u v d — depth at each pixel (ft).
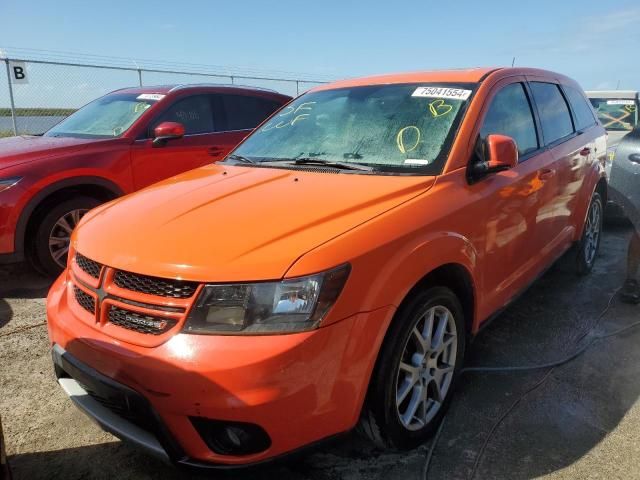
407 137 10.05
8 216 14.98
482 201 9.33
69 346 7.55
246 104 21.57
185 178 10.43
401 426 7.99
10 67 33.32
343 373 6.79
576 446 8.43
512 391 9.99
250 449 6.60
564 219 13.56
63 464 8.30
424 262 7.77
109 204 9.57
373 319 7.05
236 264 6.65
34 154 16.08
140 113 18.61
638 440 8.54
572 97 15.34
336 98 12.07
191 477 7.99
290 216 7.60
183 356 6.42
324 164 10.04
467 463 8.09
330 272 6.71
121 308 7.16
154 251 7.13
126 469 8.20
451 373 9.04
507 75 11.77
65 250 16.49
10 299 15.08
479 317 9.75
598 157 15.67
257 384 6.27
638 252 13.47
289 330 6.48
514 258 10.89
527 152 11.72
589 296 14.58
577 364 10.96
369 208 7.90
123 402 6.90
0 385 10.55
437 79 11.38
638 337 12.12
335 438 6.97
